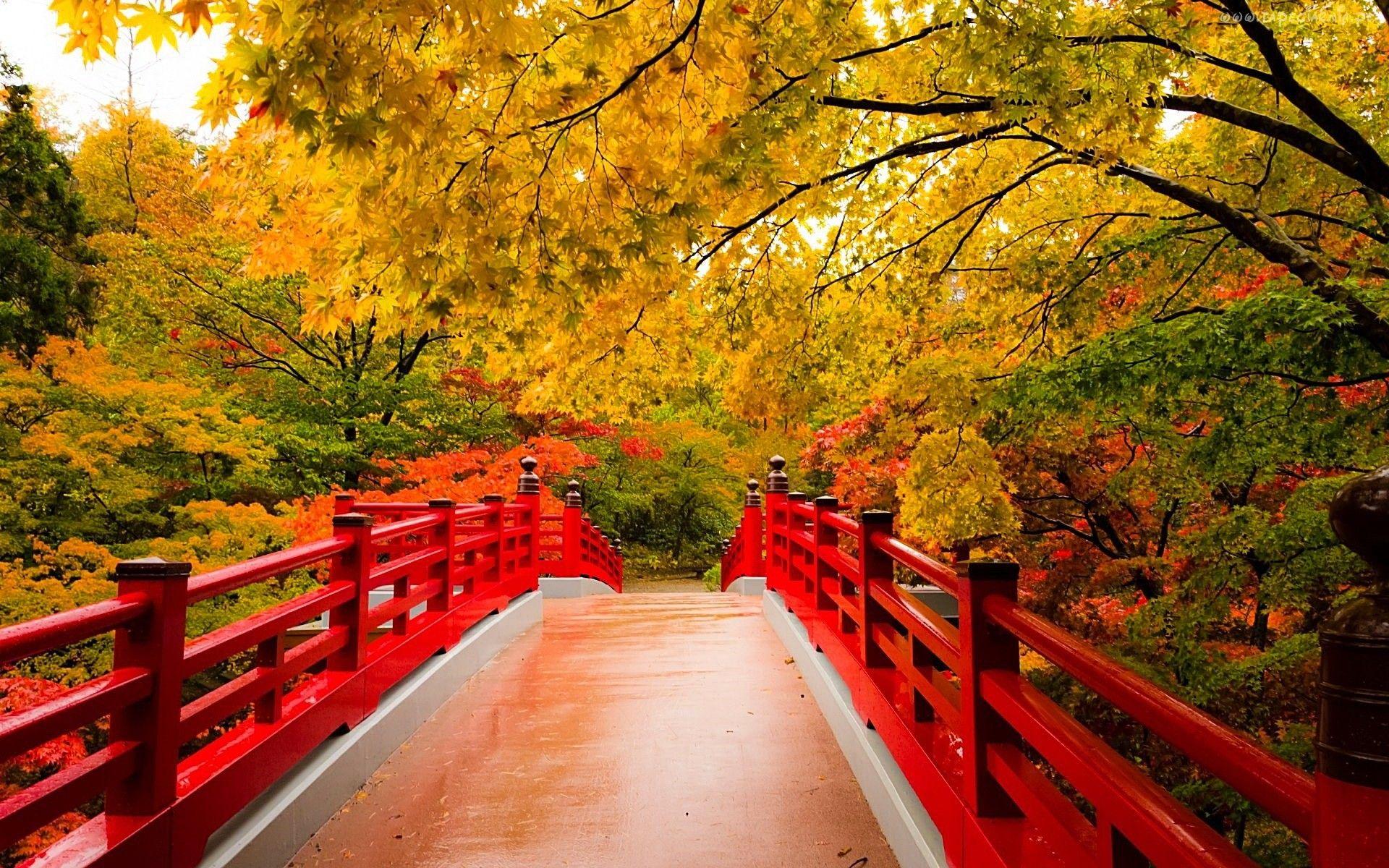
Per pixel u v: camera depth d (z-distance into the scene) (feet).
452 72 10.50
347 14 8.63
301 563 11.91
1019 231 24.27
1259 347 16.11
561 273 13.78
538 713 17.34
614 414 23.38
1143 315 21.94
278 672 11.27
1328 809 3.77
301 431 44.27
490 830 11.84
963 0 13.21
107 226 50.83
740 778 13.76
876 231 24.22
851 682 15.48
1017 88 13.38
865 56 15.92
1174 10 14.23
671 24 12.42
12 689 21.24
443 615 19.12
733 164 12.78
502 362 20.39
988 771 8.59
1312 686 21.08
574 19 10.89
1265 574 21.25
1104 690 6.19
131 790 8.14
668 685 19.58
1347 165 16.96
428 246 12.29
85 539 32.01
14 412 30.78
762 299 22.77
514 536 27.94
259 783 10.37
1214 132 21.81
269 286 44.88
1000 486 27.86
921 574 11.09
